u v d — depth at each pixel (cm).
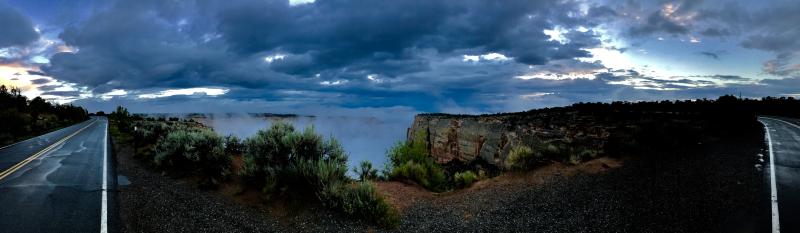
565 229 665
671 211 700
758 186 840
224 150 1122
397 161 1479
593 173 1077
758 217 652
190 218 690
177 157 1162
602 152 1380
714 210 692
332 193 771
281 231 651
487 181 1164
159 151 1335
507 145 2572
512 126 2706
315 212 746
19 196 860
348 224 702
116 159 1473
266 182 858
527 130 2359
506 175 1206
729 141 1570
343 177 865
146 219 685
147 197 837
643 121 1681
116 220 682
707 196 777
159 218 690
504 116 3491
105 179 1052
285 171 850
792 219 640
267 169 855
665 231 612
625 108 3816
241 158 1198
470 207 866
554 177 1079
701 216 666
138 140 1992
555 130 2116
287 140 894
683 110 3222
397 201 923
